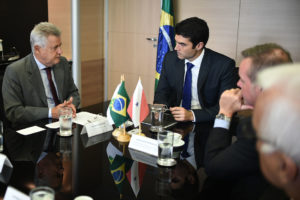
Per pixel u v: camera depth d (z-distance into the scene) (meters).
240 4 4.38
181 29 2.59
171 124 2.26
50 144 1.87
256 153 1.26
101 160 1.69
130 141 1.87
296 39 4.20
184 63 2.78
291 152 0.55
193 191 1.39
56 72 2.72
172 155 1.77
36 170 1.55
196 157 1.75
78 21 4.65
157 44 4.83
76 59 4.73
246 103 1.43
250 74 1.33
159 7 4.87
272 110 0.57
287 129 0.55
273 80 0.59
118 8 5.14
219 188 1.41
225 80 2.71
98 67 5.36
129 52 5.22
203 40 2.62
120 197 1.34
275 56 1.29
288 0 4.13
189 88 2.76
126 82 5.36
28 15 4.12
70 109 2.00
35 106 2.60
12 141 1.90
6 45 4.02
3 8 3.90
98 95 5.48
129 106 1.94
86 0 4.86
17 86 2.52
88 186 1.42
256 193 1.30
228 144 1.52
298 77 0.56
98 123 2.07
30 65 2.58
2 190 1.37
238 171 1.32
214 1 4.51
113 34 5.27
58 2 4.41
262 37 4.36
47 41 2.49
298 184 0.58
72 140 1.94
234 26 4.47
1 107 3.04
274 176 0.61
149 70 5.14
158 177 1.52
